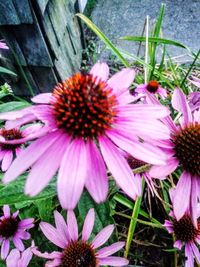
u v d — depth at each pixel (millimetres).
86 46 476
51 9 316
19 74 336
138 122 118
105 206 161
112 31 495
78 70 432
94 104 115
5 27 283
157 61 429
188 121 137
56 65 341
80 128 114
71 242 165
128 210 267
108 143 114
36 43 300
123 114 122
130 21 507
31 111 114
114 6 535
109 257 167
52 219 200
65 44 371
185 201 122
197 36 478
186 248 193
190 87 341
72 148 110
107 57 452
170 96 299
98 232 164
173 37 477
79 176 100
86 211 159
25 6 266
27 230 198
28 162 102
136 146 111
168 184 271
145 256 243
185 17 507
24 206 184
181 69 376
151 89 277
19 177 138
